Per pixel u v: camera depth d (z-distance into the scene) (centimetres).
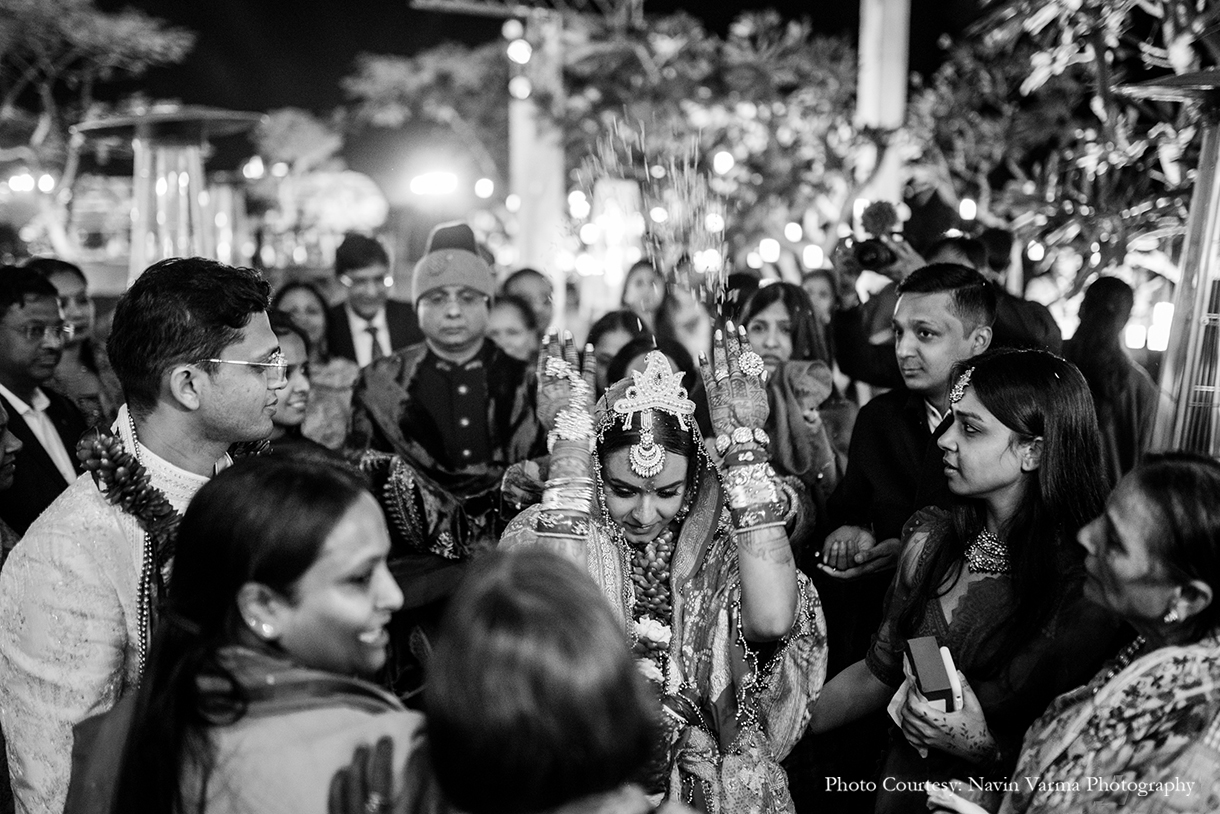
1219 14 549
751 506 227
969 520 255
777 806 241
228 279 226
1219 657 185
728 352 245
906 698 238
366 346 639
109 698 217
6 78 2002
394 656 353
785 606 226
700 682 243
